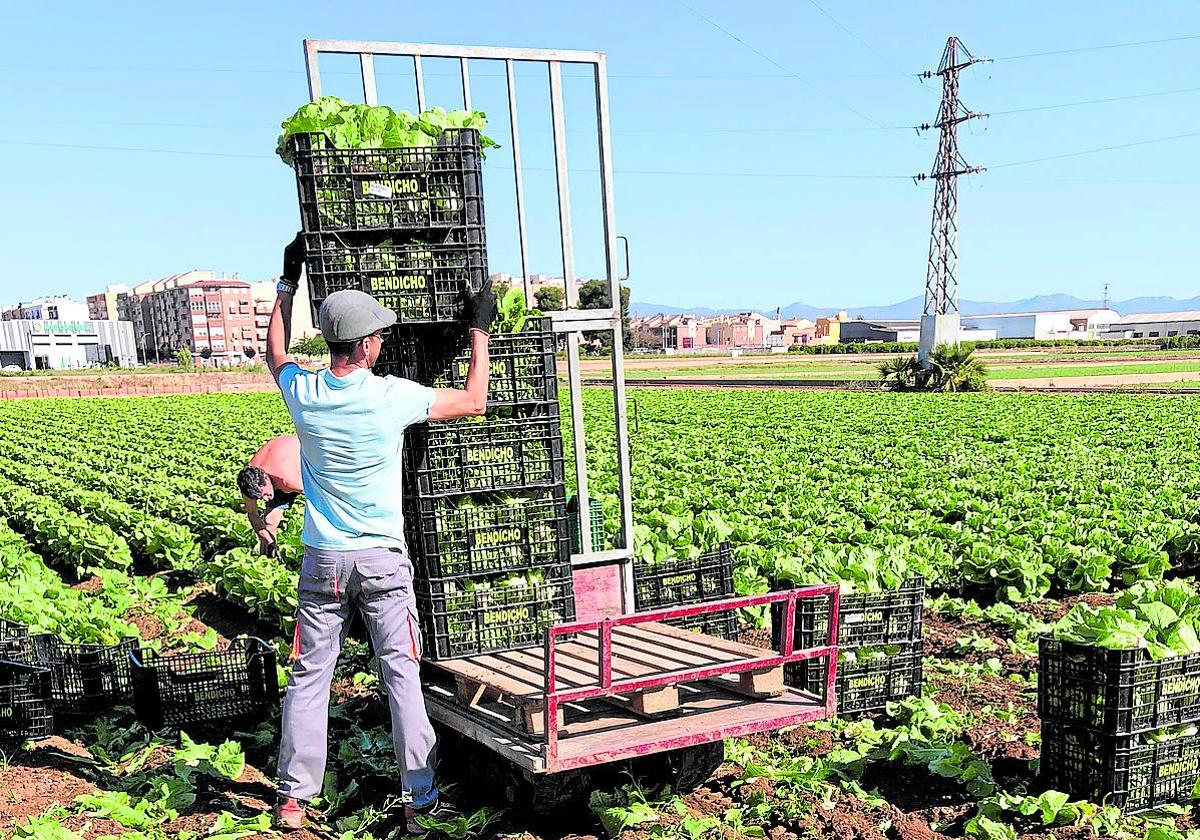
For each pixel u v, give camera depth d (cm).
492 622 617
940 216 6900
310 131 568
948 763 630
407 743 554
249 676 763
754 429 3303
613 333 701
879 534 1342
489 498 617
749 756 675
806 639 730
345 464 539
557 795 564
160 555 1438
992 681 849
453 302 596
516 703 541
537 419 617
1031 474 2044
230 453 2652
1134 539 1281
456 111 615
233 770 650
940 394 5462
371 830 583
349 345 541
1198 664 583
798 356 13525
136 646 796
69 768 678
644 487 1812
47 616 1004
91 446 3000
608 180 687
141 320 19538
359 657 838
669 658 586
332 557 543
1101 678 574
